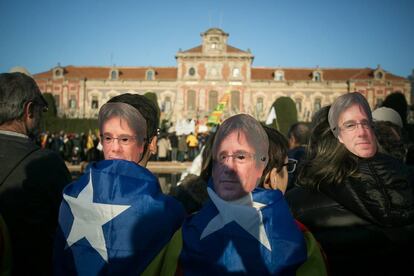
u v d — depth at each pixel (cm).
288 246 210
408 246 267
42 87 6681
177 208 261
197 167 649
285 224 216
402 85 6419
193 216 235
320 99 6538
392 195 257
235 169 219
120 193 248
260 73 6738
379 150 315
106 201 247
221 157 222
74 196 255
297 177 312
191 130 2611
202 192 380
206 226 217
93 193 250
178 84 6444
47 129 4431
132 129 273
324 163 285
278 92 6519
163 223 247
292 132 702
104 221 244
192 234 221
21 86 310
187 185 387
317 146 313
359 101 286
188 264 216
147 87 6575
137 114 278
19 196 284
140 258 240
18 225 285
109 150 274
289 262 207
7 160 289
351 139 279
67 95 6619
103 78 6619
